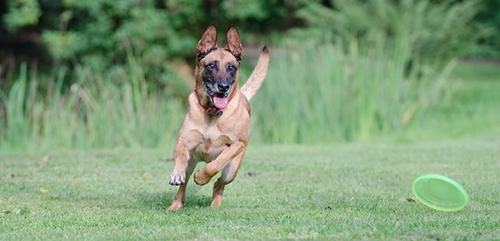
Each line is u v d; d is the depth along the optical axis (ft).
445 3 62.28
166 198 24.30
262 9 60.54
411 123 50.85
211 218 20.27
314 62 47.75
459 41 62.64
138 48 57.98
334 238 17.12
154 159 34.47
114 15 58.18
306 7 63.10
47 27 61.52
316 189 26.04
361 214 20.86
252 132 45.85
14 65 63.36
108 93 44.50
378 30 57.88
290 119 46.39
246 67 63.05
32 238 17.74
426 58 59.57
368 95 47.47
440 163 33.37
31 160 34.27
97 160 33.99
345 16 59.36
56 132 42.70
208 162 21.62
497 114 59.26
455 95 67.36
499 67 103.24
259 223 19.54
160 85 59.77
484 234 17.75
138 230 18.53
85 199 24.11
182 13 60.03
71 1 55.77
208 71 20.35
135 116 44.75
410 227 18.65
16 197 24.09
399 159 34.96
